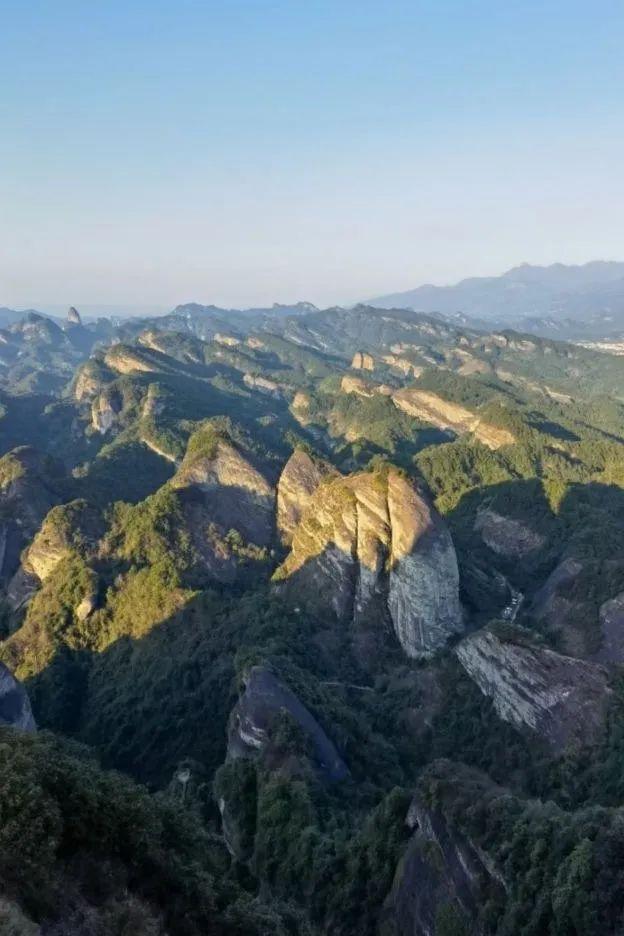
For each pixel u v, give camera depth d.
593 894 34.16
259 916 34.72
